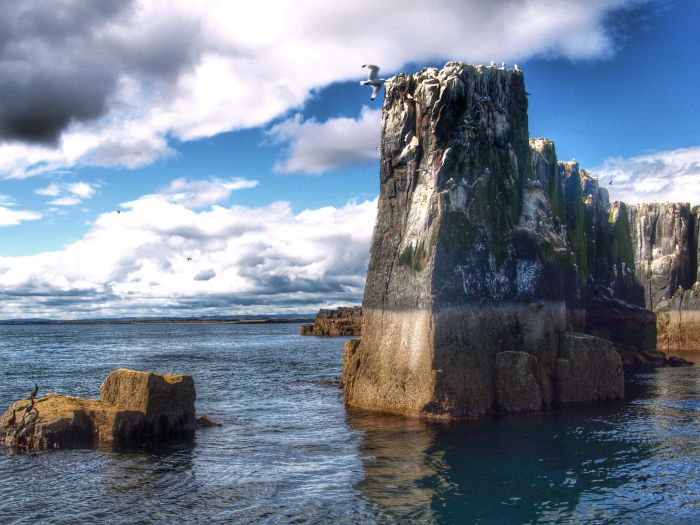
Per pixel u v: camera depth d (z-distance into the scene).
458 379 34.41
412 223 37.28
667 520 19.36
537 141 52.03
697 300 84.94
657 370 57.84
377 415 35.59
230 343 143.50
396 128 39.12
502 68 40.69
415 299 35.81
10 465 24.88
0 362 81.44
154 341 158.62
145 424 29.44
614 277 70.25
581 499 21.19
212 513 19.89
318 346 123.75
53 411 28.77
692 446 27.88
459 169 36.94
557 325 39.69
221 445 28.52
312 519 19.39
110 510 20.16
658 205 94.19
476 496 21.44
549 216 44.19
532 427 31.59
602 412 35.47
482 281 36.09
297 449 27.81
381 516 19.62
